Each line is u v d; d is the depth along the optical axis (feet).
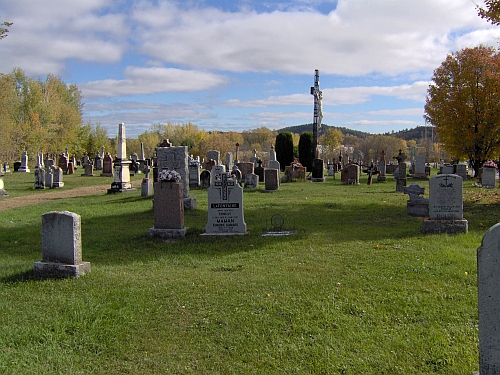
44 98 226.58
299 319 19.29
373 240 33.78
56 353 16.76
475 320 18.92
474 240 32.65
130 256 31.83
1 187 81.92
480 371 13.07
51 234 26.27
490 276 12.82
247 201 63.05
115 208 57.98
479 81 107.86
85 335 18.07
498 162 120.88
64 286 24.09
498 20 55.93
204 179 86.63
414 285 23.03
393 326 18.57
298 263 27.94
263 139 384.47
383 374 15.28
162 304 21.29
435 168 198.39
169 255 31.60
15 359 16.19
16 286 24.30
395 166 151.23
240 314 19.95
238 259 29.76
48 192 87.76
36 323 19.33
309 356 16.39
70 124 232.94
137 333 18.43
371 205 56.80
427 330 18.08
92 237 38.58
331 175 140.46
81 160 234.99
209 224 38.40
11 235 40.91
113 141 336.08
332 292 22.30
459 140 113.19
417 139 491.72
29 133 193.98
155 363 16.17
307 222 43.68
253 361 16.21
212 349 17.08
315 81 143.95
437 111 116.26
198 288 23.43
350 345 17.07
